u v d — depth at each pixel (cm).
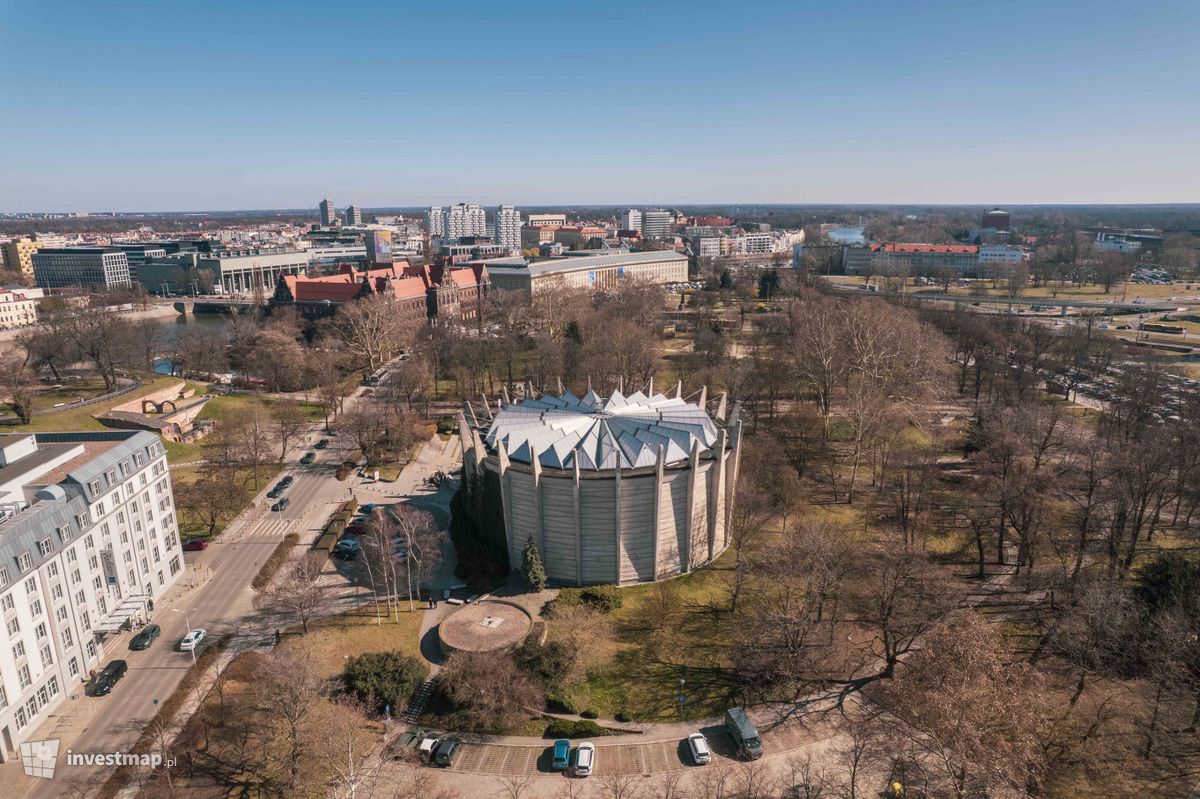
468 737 8069
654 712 8369
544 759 7719
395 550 12062
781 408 19500
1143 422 15888
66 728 8350
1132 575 10494
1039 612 10038
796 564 9838
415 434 18188
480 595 10775
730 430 12519
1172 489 11950
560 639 9556
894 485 13662
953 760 6919
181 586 11506
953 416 18900
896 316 19938
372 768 7625
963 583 10788
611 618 10125
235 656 9619
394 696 8456
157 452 11475
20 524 8388
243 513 14250
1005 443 12262
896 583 8881
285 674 7900
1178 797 6962
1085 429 17088
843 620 9888
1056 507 12338
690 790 7225
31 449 10431
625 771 7500
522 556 11106
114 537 10212
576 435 11450
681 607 10406
